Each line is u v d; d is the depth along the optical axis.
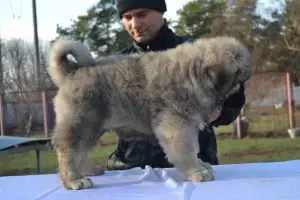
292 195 2.16
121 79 2.83
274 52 22.81
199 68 2.73
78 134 2.71
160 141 2.78
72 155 2.70
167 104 2.73
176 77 2.73
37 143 5.50
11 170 8.68
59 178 2.90
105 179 2.96
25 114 14.99
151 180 2.83
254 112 13.10
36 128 15.12
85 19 23.59
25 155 10.92
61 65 2.87
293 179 2.58
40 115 15.19
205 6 27.12
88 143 2.79
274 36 23.00
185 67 2.74
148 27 3.76
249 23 23.28
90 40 23.64
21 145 5.25
